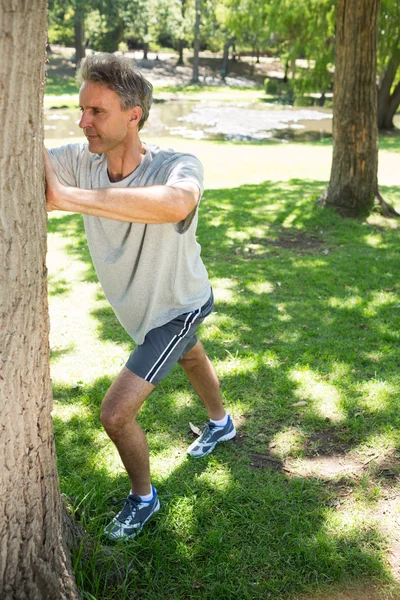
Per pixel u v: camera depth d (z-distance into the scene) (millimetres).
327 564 2578
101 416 2518
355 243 7875
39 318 1959
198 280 2703
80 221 8750
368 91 8758
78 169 2543
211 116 32375
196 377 3160
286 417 3705
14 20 1611
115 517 2709
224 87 48500
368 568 2568
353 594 2461
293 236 8219
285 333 4941
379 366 4348
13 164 1750
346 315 5344
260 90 47625
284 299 5750
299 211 9148
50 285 6023
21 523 2012
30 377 1956
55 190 1928
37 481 2045
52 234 7988
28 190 1813
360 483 3100
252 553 2643
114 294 2643
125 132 2324
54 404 3838
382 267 6727
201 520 2822
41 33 1699
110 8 43562
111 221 2453
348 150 8977
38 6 1655
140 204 2000
